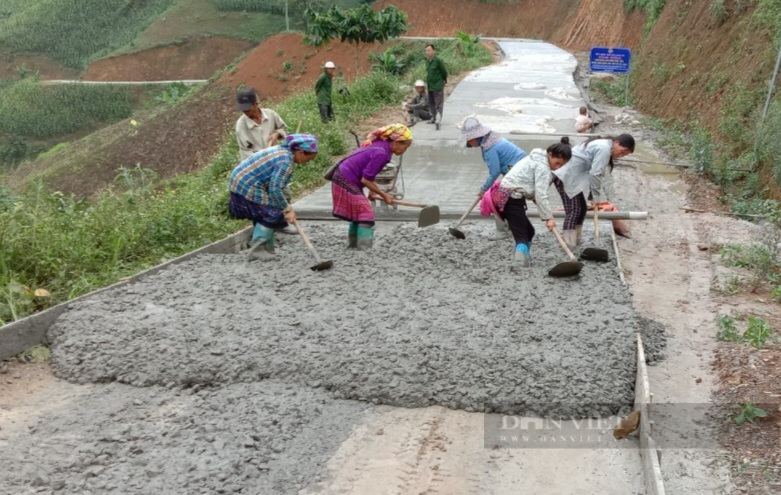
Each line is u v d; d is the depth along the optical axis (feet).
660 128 52.49
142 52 223.30
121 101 208.33
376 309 19.62
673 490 13.53
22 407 16.02
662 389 17.33
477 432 15.03
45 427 15.03
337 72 135.54
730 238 29.17
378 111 56.24
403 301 20.20
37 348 18.66
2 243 22.17
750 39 49.01
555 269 21.86
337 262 23.65
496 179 25.29
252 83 155.74
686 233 29.94
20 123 204.23
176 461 13.58
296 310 19.67
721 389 17.22
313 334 18.17
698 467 14.24
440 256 24.08
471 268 23.08
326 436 14.73
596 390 15.90
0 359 17.87
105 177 133.69
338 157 41.52
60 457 13.82
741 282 24.50
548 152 22.13
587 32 127.95
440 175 35.86
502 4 171.83
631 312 19.63
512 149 24.44
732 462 14.35
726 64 50.90
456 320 18.88
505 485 13.34
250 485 13.05
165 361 17.29
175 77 221.66
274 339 17.95
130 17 249.96
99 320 19.16
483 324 18.63
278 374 16.89
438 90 47.19
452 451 14.34
